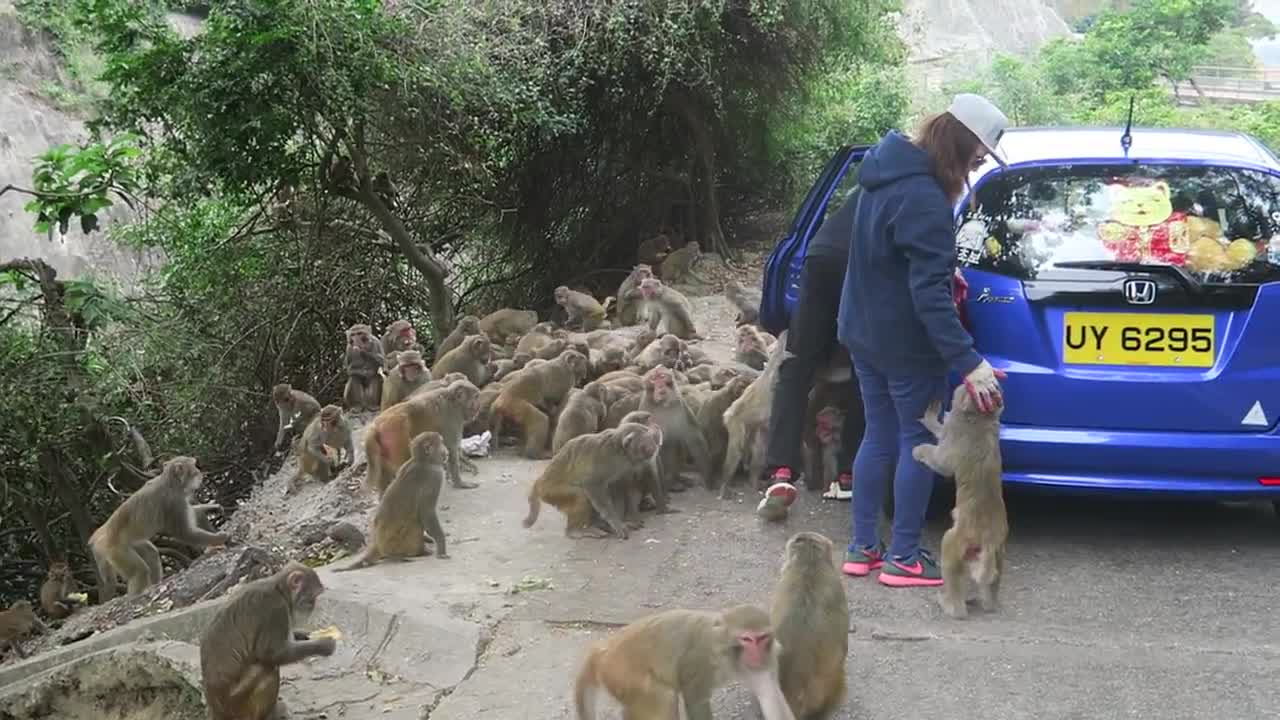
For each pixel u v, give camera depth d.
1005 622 5.48
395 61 13.05
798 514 7.11
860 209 5.67
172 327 12.83
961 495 5.54
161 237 15.37
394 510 6.48
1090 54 38.50
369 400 11.27
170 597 6.92
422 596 5.89
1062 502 7.19
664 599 5.84
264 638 4.58
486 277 18.36
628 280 14.96
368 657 5.32
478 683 5.00
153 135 16.06
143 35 12.53
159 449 13.33
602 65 16.64
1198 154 6.37
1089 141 6.73
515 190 17.44
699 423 7.86
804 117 20.08
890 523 6.85
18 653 7.54
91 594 11.73
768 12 17.03
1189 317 5.93
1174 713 4.61
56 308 11.80
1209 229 6.05
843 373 7.33
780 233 20.83
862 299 5.68
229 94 12.11
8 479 12.23
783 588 4.45
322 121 13.41
